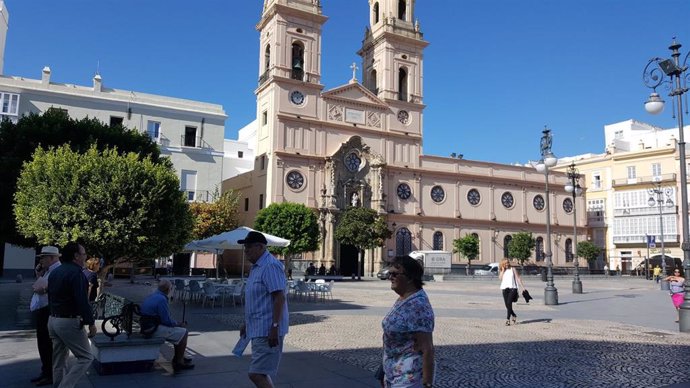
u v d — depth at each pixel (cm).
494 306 2175
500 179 6084
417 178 5553
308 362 965
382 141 5412
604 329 1477
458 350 1116
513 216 6159
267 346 584
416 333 428
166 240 1593
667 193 6369
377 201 5184
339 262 4997
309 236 4303
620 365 973
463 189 5859
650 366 966
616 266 6738
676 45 1470
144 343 866
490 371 917
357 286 3528
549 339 1273
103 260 1591
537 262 6234
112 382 800
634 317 1811
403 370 429
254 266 612
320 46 5216
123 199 1458
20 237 1986
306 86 5069
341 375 864
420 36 5772
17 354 988
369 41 5819
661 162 6519
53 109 2273
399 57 5625
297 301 2312
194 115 4791
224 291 1931
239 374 859
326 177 5028
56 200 1422
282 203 4416
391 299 2462
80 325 673
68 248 688
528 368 943
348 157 5153
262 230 4231
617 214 6800
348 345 1152
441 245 5616
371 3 5944
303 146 4991
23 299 2050
